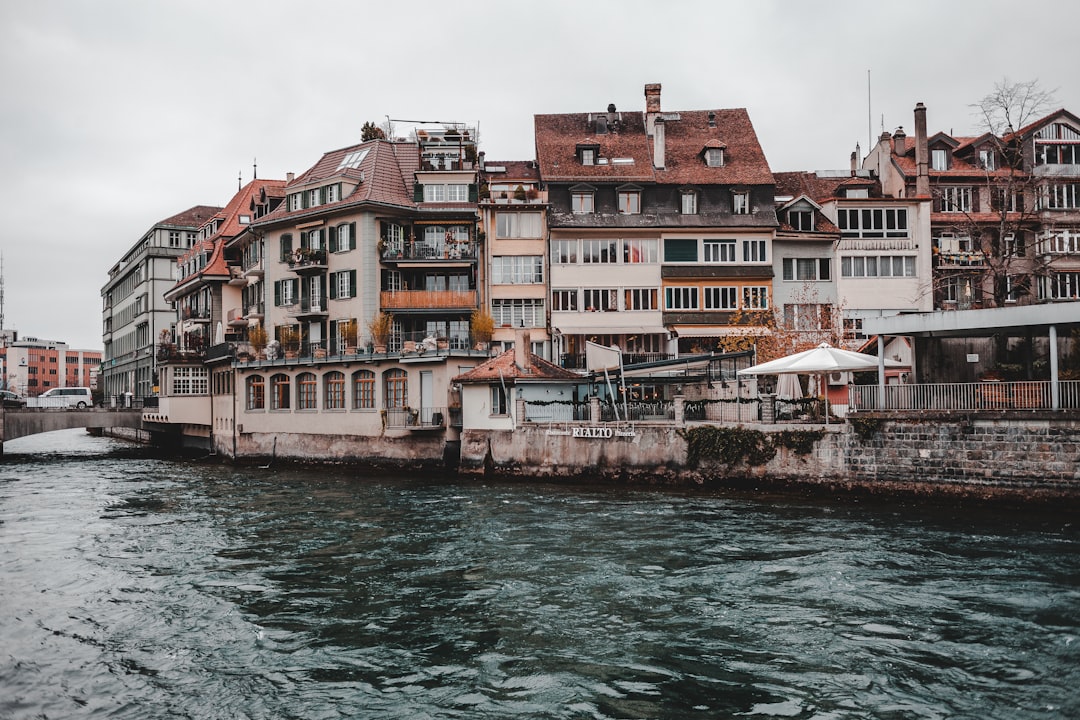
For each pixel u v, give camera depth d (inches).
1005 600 550.6
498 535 806.5
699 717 384.8
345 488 1243.8
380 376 1551.4
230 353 1847.9
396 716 391.5
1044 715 379.6
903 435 967.6
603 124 1980.8
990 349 1117.7
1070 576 610.2
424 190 1814.7
